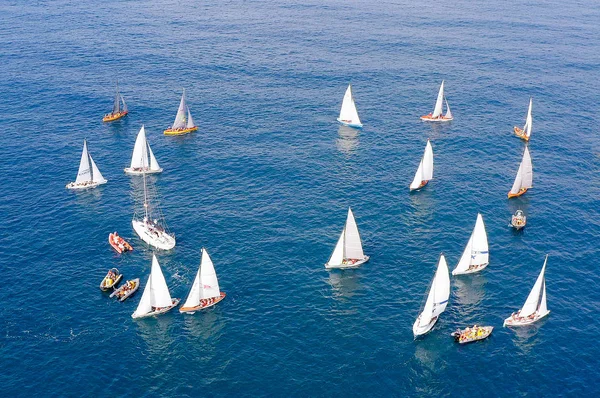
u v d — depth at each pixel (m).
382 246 101.56
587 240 103.19
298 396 73.12
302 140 140.75
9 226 106.69
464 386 74.88
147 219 109.06
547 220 109.19
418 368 77.25
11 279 92.88
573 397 73.06
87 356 79.06
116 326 84.31
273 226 107.25
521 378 75.88
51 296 89.62
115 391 74.00
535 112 156.38
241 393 73.62
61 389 73.94
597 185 121.69
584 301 88.56
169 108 158.00
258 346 80.69
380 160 131.38
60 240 103.19
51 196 117.12
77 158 132.12
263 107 158.75
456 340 81.25
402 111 157.00
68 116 152.00
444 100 158.38
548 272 95.00
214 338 82.06
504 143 139.50
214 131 145.25
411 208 113.12
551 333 82.69
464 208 113.25
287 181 122.62
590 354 79.19
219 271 95.06
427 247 101.50
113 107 156.12
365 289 91.31
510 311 87.00
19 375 75.69
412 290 91.19
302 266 96.44
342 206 113.69
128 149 137.12
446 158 132.62
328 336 82.31
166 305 86.75
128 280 93.31
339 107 159.25
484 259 95.50
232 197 116.75
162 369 77.25
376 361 78.31
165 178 124.25
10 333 82.38
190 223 108.25
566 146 138.12
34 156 131.88
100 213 111.69
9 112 152.62
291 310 87.06
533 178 124.19
